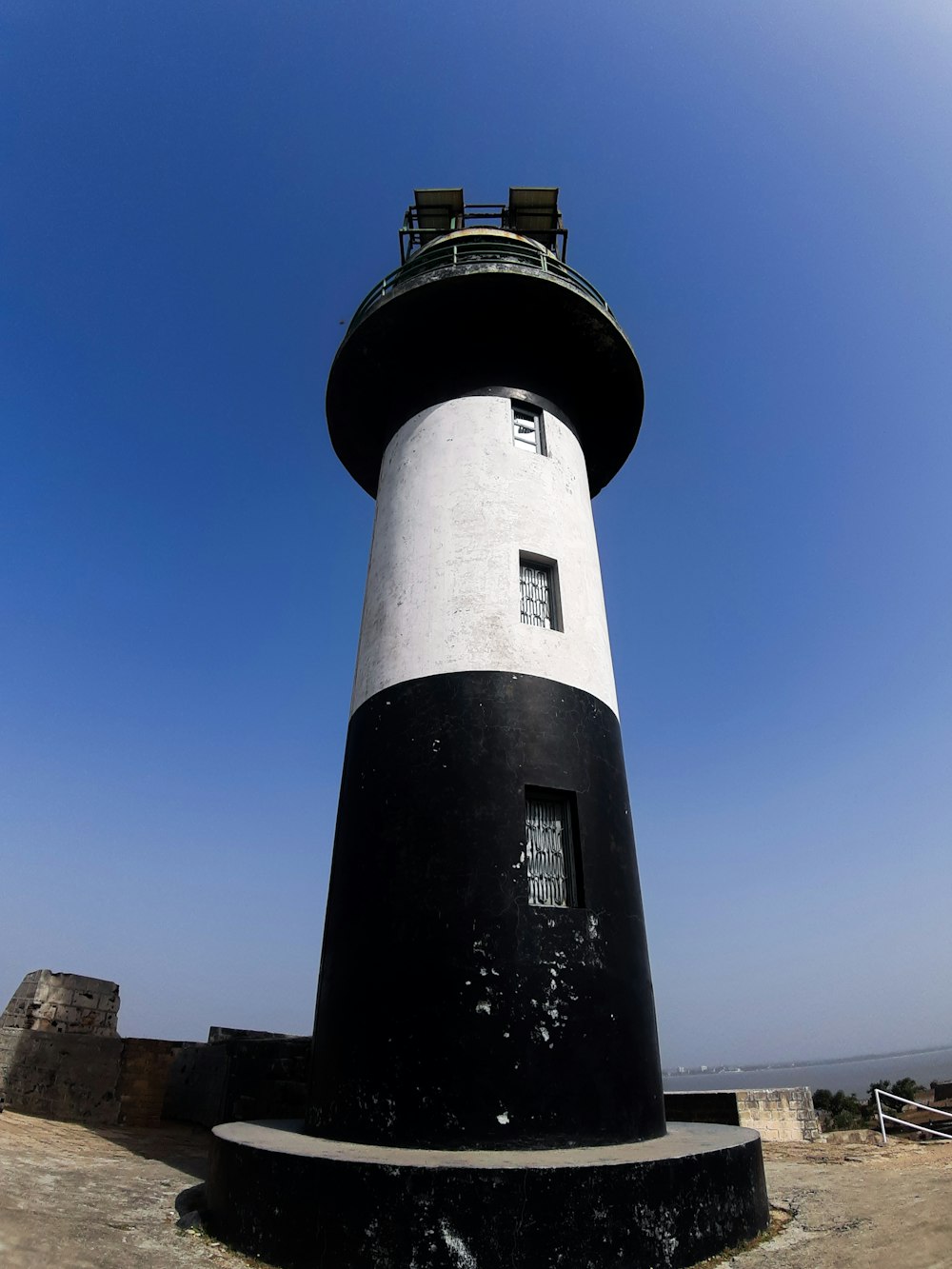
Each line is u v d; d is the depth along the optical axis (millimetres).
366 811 10125
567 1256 6551
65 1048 16812
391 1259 6594
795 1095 16312
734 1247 7590
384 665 11133
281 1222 7270
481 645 10594
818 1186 10883
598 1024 8719
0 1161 10742
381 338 13664
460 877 9094
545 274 13086
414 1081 8227
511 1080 8078
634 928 9828
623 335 13953
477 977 8547
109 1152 13133
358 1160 7090
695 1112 16078
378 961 9062
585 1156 7473
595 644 11594
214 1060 16641
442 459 12570
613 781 10617
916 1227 8109
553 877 9586
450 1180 6750
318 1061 9367
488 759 9773
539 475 12516
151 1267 7008
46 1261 6793
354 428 15617
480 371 13531
